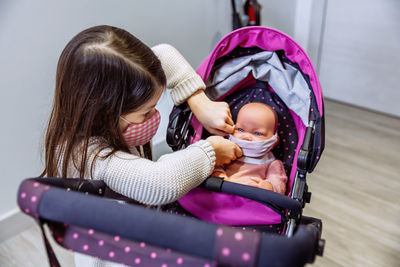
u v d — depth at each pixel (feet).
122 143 2.39
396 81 6.73
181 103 3.05
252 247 1.24
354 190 5.26
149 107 2.42
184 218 1.34
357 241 4.46
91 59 2.12
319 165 5.81
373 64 6.88
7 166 4.26
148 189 2.21
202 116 3.00
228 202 2.69
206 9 5.60
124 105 2.26
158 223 1.32
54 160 2.48
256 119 3.27
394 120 6.97
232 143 3.09
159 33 5.13
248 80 3.58
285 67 3.32
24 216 4.64
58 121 2.39
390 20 6.29
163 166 2.27
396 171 5.61
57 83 2.33
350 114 7.23
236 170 3.24
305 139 2.81
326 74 7.68
